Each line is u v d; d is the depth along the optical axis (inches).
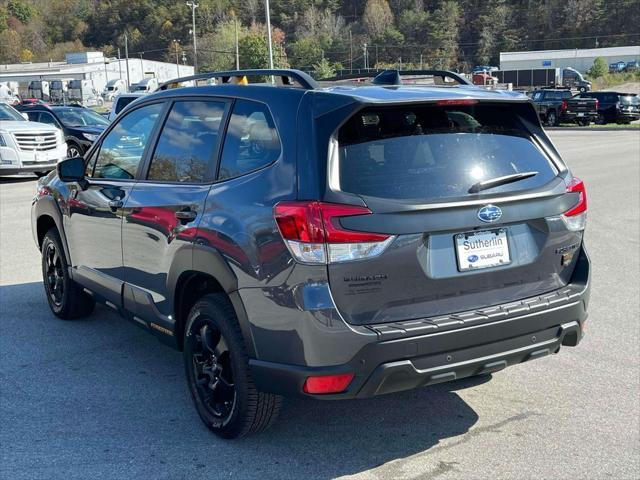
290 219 131.0
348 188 131.8
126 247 185.5
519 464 146.6
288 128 140.6
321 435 159.3
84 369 198.1
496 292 144.8
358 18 7121.1
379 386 132.0
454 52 6594.5
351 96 135.5
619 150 883.4
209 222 149.9
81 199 207.8
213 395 157.9
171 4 6766.7
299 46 5728.3
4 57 7534.5
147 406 174.4
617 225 404.8
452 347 135.8
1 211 470.0
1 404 175.0
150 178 179.9
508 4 7293.3
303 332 130.8
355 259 129.7
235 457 149.3
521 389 184.5
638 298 263.3
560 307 148.3
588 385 186.4
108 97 3796.8
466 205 137.5
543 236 150.7
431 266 136.4
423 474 142.4
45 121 792.9
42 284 286.5
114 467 145.0
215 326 151.8
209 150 161.2
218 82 178.7
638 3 6417.3
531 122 157.6
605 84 3440.0
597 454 150.6
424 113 144.8
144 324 183.5
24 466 145.4
